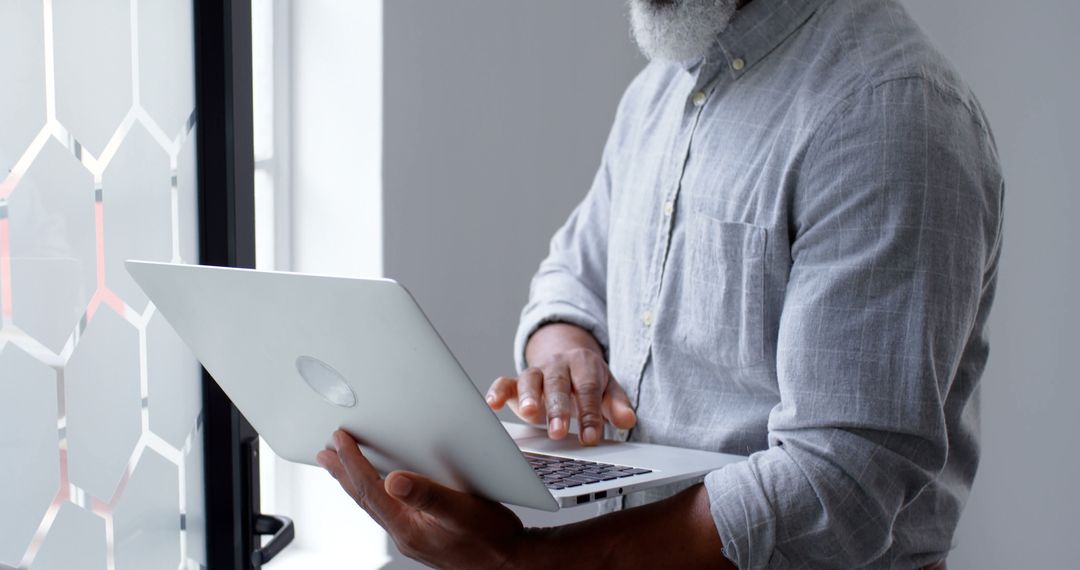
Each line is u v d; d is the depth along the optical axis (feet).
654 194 3.65
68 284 3.50
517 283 6.06
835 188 2.87
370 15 4.79
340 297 2.20
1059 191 6.42
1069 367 6.46
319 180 4.95
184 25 3.98
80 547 3.59
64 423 3.51
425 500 2.60
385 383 2.39
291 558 5.06
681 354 3.49
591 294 4.30
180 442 4.11
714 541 2.79
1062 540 6.55
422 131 5.12
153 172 3.86
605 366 3.67
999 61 6.51
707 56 3.43
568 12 6.35
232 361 2.80
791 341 2.85
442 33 5.23
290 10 4.92
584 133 6.63
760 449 3.29
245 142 4.14
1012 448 6.61
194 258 4.10
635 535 2.84
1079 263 6.41
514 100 5.89
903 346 2.72
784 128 3.10
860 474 2.72
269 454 5.15
